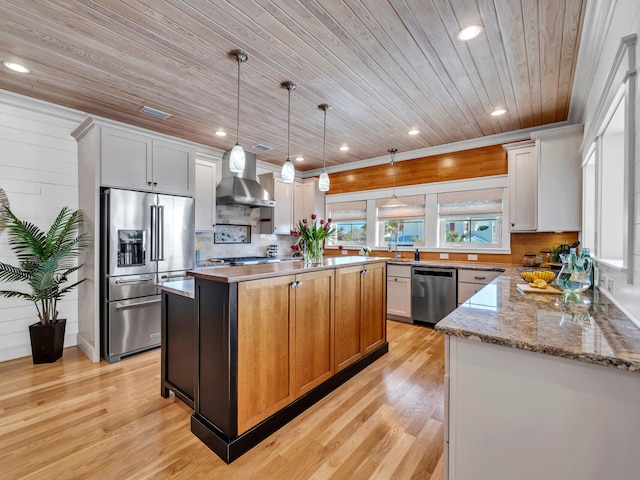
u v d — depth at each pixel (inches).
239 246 210.2
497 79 102.7
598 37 75.4
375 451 69.7
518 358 41.3
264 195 191.5
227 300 67.2
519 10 71.4
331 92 112.8
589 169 110.0
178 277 138.6
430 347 134.6
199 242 187.0
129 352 123.0
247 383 70.6
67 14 73.2
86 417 81.6
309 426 78.9
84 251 128.8
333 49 86.9
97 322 118.5
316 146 182.2
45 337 116.0
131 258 125.1
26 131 122.4
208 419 72.6
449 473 45.9
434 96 115.3
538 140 128.1
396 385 100.6
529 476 40.8
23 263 114.7
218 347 69.6
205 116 137.4
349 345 105.6
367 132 155.8
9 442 71.2
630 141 52.2
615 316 52.7
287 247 243.9
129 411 84.7
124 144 125.1
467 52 87.7
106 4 69.9
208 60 93.0
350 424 79.7
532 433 40.6
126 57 91.4
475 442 44.3
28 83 107.6
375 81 104.3
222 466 64.9
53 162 128.6
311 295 89.1
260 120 141.0
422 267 164.4
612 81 62.3
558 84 105.7
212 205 175.8
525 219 138.6
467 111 129.1
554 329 45.3
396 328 162.4
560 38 81.0
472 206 169.9
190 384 84.0
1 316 118.1
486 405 43.6
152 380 103.3
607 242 79.6
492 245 166.1
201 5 70.3
